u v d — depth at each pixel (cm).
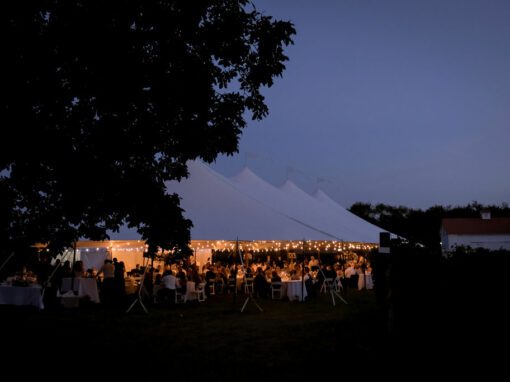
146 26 552
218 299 1531
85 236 616
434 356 602
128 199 575
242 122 629
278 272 1716
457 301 591
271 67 612
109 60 523
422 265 644
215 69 613
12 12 487
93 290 1319
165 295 1298
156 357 656
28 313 1138
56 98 527
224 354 673
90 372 576
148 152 581
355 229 1916
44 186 571
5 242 581
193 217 1311
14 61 491
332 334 831
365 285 1967
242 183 1780
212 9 594
